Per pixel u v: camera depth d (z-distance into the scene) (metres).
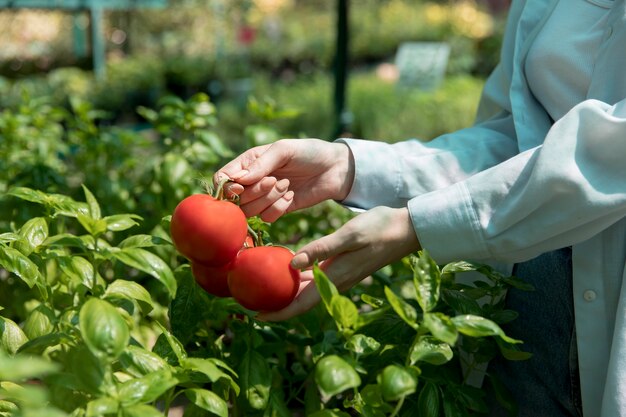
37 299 1.87
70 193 2.41
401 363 1.36
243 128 7.49
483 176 1.32
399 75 9.22
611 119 1.23
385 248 1.29
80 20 9.47
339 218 2.56
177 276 1.55
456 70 11.77
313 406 1.50
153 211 2.35
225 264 1.27
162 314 1.87
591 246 1.37
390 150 1.58
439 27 13.77
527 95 1.59
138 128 8.67
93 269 1.32
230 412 1.59
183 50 11.18
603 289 1.38
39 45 9.35
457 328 1.11
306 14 14.97
